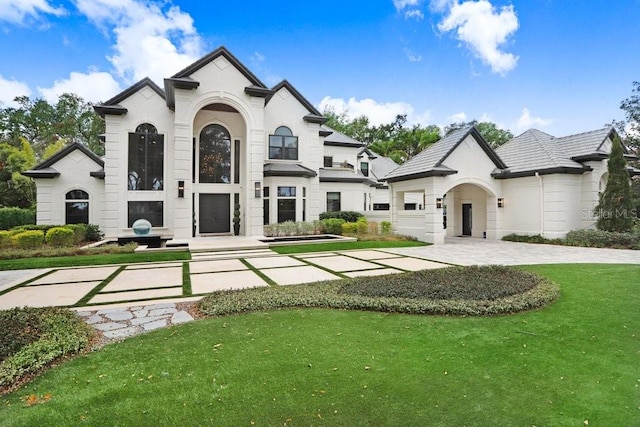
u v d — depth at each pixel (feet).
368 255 42.57
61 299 22.02
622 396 9.96
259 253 43.11
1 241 45.16
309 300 19.86
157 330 16.07
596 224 54.90
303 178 61.31
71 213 60.39
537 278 24.63
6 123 121.90
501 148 69.67
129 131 56.59
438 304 18.40
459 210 72.95
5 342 13.69
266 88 55.72
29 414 9.23
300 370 11.62
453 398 9.85
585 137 60.13
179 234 51.80
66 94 130.41
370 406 9.44
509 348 13.46
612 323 16.30
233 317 17.81
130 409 9.44
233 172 60.95
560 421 8.79
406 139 142.20
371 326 16.12
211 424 8.71
